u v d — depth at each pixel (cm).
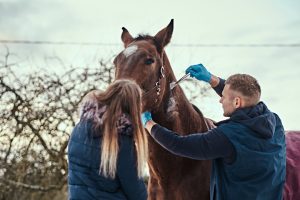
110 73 1030
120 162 269
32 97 993
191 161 346
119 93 273
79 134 278
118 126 271
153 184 364
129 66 330
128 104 272
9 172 1011
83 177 273
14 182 1004
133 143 274
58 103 998
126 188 272
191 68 364
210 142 299
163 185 354
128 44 363
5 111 984
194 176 346
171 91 356
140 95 277
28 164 1006
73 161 277
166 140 310
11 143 992
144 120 326
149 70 335
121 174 269
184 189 348
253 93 303
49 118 998
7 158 997
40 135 998
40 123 995
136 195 273
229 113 311
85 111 278
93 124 273
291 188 336
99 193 272
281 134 316
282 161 311
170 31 356
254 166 298
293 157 354
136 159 273
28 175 1035
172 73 364
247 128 300
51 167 1026
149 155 350
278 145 308
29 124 991
